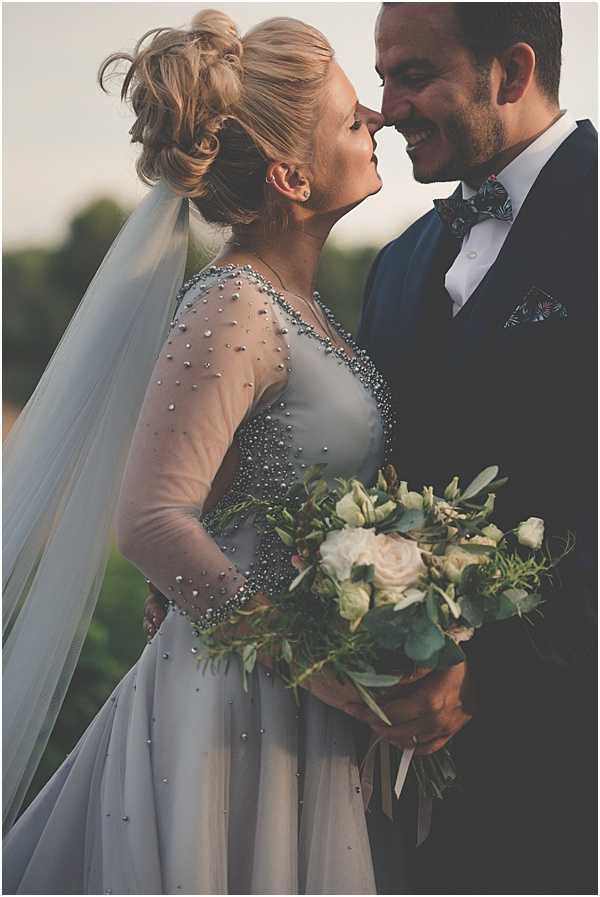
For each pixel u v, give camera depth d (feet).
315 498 6.89
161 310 8.02
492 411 8.07
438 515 6.87
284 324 7.45
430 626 6.40
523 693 7.98
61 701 8.09
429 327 8.65
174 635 7.73
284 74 7.58
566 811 8.11
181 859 7.03
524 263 8.07
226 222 7.88
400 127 8.50
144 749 7.45
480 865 8.25
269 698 7.42
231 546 7.52
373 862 8.03
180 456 6.97
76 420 7.95
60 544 7.90
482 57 8.14
